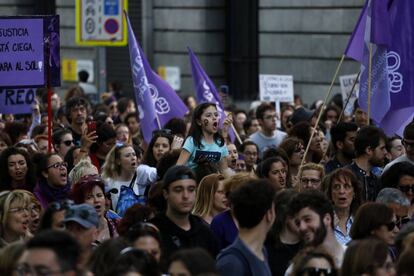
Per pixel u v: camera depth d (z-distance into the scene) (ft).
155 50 202.49
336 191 69.72
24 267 43.75
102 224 69.72
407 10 90.68
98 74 175.83
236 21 194.08
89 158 88.74
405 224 64.54
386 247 51.75
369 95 90.27
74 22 216.74
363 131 83.25
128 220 62.75
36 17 86.69
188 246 62.28
